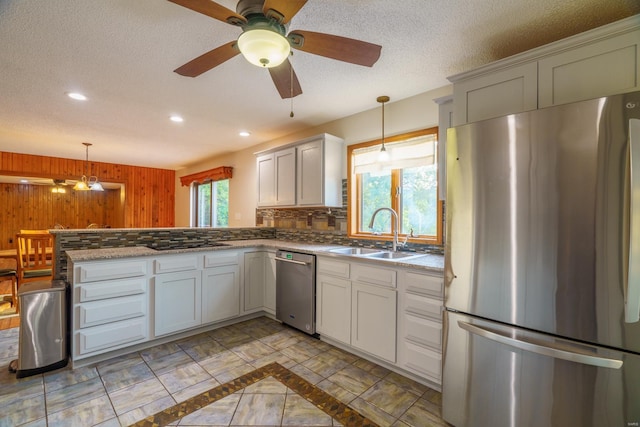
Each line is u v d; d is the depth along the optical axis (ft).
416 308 6.63
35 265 12.28
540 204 4.37
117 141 14.37
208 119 11.09
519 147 4.58
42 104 9.51
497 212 4.79
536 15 5.28
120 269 7.80
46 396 6.19
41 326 7.06
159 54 6.54
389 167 9.45
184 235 10.75
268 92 8.65
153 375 7.03
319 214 11.62
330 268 8.59
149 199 22.20
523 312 4.53
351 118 10.60
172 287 8.73
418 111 8.82
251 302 10.68
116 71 7.32
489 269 4.89
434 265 6.50
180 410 5.78
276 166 12.12
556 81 4.86
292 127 12.09
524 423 4.54
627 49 4.28
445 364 5.51
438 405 6.03
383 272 7.26
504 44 6.23
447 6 5.06
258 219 14.93
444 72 7.48
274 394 6.33
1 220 22.71
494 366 4.86
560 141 4.21
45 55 6.57
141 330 8.17
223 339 9.09
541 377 4.40
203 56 4.96
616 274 3.81
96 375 7.00
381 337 7.30
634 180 3.66
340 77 7.73
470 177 5.13
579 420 4.11
